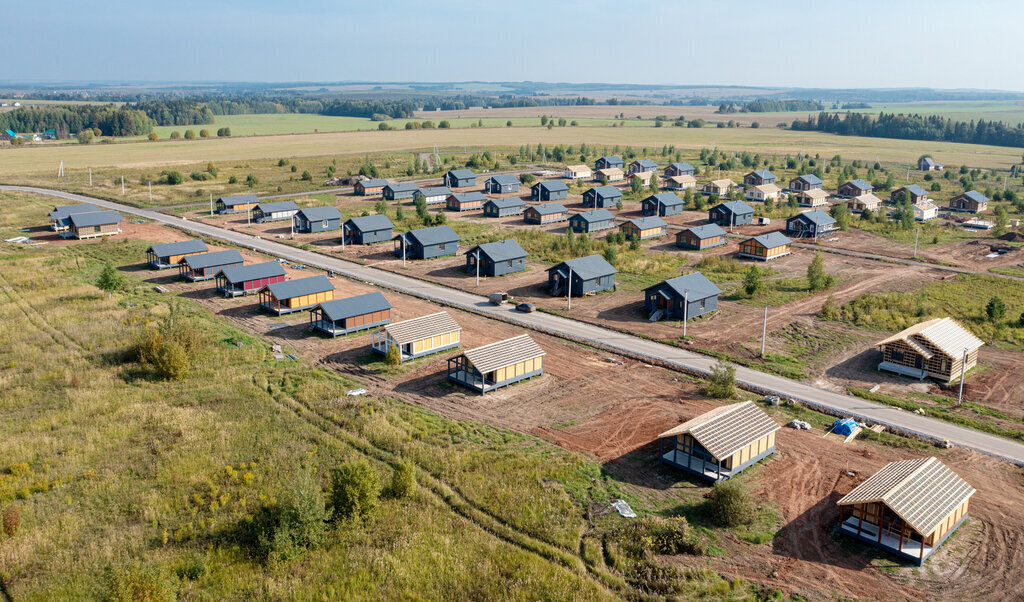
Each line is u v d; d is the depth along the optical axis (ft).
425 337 238.27
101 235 426.10
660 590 125.29
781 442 181.06
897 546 135.54
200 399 202.80
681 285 284.41
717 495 146.30
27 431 181.57
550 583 127.13
